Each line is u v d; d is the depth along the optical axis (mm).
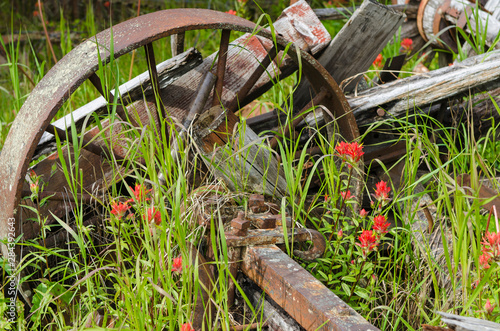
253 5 8906
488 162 3500
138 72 6359
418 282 2740
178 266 2139
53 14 9094
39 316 2453
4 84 6488
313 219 2922
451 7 5301
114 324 2355
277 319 2371
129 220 2768
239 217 2473
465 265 2105
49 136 3111
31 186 2551
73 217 3041
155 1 9211
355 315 1960
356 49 3354
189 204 2662
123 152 3145
